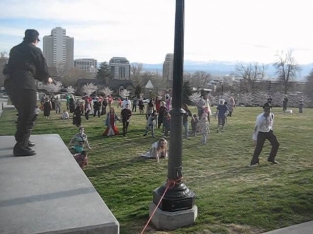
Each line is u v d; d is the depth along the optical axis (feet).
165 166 42.01
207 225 19.11
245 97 188.65
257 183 29.63
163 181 35.17
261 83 235.61
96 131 71.10
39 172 15.92
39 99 160.25
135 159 46.01
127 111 64.90
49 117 102.63
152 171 39.75
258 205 21.79
